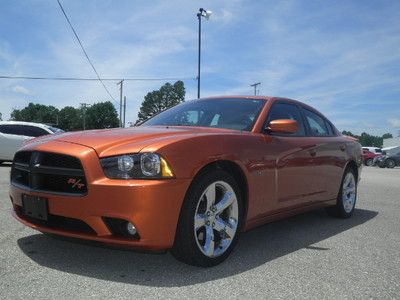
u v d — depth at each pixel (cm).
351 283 344
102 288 312
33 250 393
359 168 648
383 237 502
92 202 325
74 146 344
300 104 550
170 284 325
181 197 335
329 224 571
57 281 322
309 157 498
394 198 868
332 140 570
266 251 426
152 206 320
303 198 495
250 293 314
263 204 424
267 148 427
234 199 388
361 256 419
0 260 364
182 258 356
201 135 368
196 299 299
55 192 341
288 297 311
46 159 354
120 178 324
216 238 380
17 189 374
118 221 329
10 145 1438
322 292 322
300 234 506
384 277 360
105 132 387
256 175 409
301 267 379
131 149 331
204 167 361
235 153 385
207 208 363
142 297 299
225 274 353
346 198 619
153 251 336
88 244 341
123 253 394
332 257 413
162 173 327
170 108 540
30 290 304
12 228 469
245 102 489
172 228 333
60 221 352
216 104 496
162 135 369
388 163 3334
